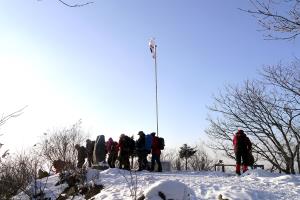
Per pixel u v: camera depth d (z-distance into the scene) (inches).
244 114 1212.5
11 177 481.7
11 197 488.7
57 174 653.3
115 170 653.3
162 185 358.0
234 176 625.6
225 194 412.5
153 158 765.9
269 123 1176.2
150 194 354.0
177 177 587.5
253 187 466.0
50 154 685.3
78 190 548.7
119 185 515.8
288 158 1146.7
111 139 791.1
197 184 490.3
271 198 412.5
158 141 767.1
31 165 514.6
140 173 668.1
